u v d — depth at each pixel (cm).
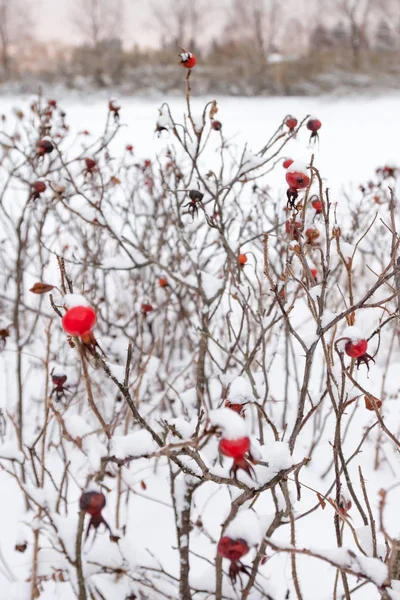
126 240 230
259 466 139
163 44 2808
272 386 321
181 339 353
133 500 238
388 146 1109
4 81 2528
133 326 357
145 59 2702
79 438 136
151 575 160
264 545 143
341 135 1266
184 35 2812
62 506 224
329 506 231
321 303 155
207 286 239
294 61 2581
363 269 390
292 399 316
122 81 2506
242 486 131
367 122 1499
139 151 988
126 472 153
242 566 117
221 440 110
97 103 2141
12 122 1010
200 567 201
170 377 320
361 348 146
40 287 128
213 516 229
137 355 319
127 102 2156
